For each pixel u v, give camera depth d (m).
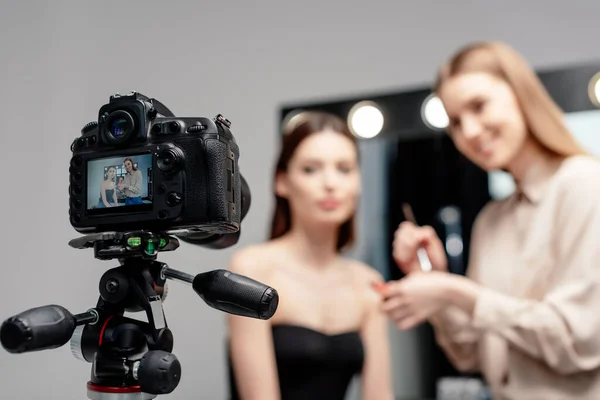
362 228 1.50
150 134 0.66
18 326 0.55
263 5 1.78
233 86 1.77
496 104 1.30
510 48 1.48
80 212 0.67
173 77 1.82
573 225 1.22
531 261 1.27
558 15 1.57
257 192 1.66
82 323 0.63
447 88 1.35
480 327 1.23
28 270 1.76
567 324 1.16
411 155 1.54
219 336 1.55
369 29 1.70
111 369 0.64
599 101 1.46
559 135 1.30
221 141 0.65
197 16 1.83
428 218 1.50
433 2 1.67
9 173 1.83
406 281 1.30
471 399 1.41
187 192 0.64
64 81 1.86
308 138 1.41
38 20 1.90
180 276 0.68
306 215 1.38
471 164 1.48
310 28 1.74
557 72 1.50
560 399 1.22
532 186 1.32
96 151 0.67
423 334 1.46
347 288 1.38
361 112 1.61
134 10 1.87
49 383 1.64
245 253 1.36
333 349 1.29
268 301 0.62
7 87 1.88
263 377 1.24
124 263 0.69
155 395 0.65
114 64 1.86
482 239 1.42
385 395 1.38
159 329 0.65
